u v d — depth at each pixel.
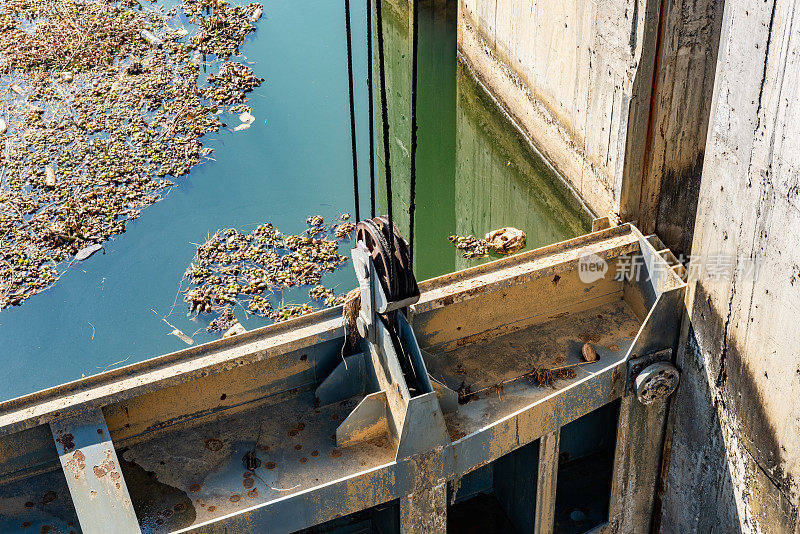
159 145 11.44
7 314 9.10
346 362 5.52
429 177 11.47
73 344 8.69
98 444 4.88
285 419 5.54
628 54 7.69
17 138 11.60
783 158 4.45
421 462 5.13
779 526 5.05
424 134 12.30
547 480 5.79
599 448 6.70
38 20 14.30
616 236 6.18
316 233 9.95
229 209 10.40
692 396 5.75
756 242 4.78
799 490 4.77
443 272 9.70
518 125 11.59
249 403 5.61
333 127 11.93
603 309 6.30
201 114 12.07
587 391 5.56
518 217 10.77
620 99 8.20
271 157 11.33
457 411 5.53
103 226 10.17
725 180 5.04
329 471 5.21
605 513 6.38
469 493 6.61
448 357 5.96
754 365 4.98
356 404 5.63
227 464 5.27
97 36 13.84
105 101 12.35
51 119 12.00
